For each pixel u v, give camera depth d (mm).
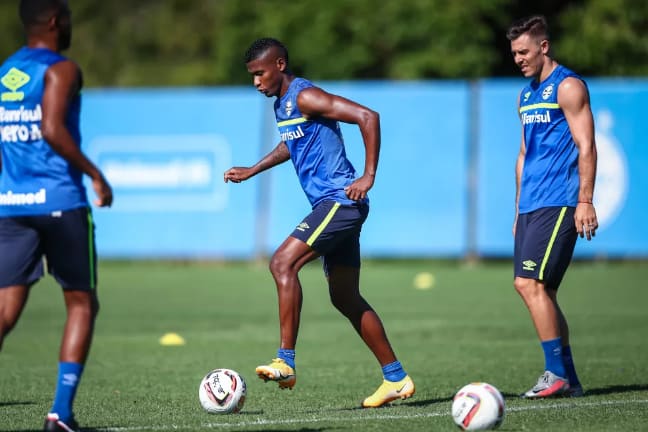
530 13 102750
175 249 74312
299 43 101000
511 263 81750
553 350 25500
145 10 126500
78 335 19391
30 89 19094
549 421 21750
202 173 74812
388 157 73062
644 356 35094
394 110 73625
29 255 19531
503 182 71938
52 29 19703
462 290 61312
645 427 20984
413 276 70938
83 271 19484
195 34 123062
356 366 33969
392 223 72562
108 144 76125
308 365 34281
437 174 72500
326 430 20734
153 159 75375
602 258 73562
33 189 19266
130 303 56625
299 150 24406
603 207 69750
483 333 42875
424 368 33094
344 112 23406
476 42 98438
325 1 100812
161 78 117438
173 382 30312
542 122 25562
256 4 105188
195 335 43438
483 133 72562
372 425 21359
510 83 72438
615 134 69812
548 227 25406
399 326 45469
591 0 99688
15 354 38062
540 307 25562
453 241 72062
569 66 98812
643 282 64000
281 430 20734
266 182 74188
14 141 19328
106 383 30109
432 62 96625
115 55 123625
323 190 24188
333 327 46250
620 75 98500
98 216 75375
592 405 24156
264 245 73812
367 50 99312
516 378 30516
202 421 22266
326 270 24875
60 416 19047
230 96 75562
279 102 24391
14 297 19609
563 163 25469
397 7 98688
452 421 21875
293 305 23500
